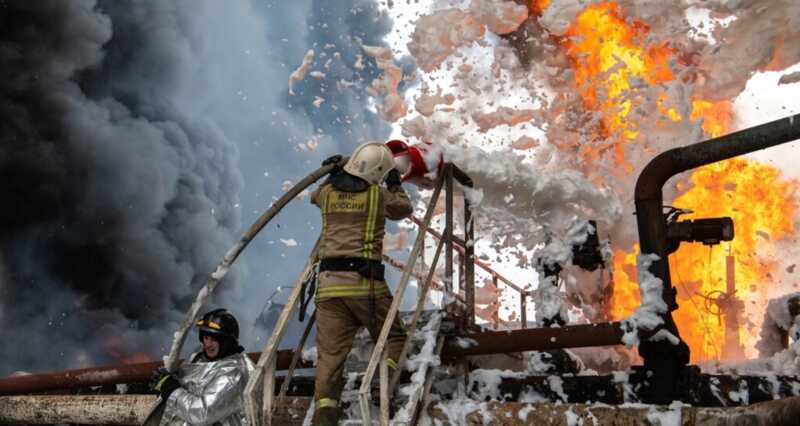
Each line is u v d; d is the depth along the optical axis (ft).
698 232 16.47
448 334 16.22
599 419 13.07
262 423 13.15
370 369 12.71
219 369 13.01
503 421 13.91
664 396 14.84
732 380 16.08
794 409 10.10
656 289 15.31
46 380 22.56
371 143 14.87
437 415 14.51
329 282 13.87
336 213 14.29
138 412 19.34
